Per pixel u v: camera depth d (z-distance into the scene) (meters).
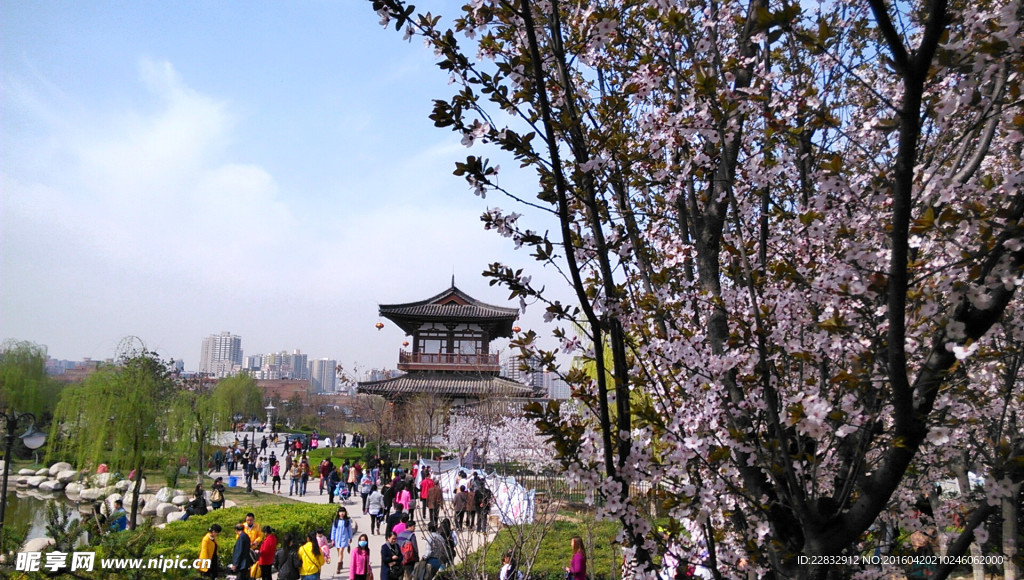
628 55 3.96
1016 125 2.70
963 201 3.03
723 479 3.27
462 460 25.98
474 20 3.37
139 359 22.94
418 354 42.06
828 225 3.54
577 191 3.16
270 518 18.03
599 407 3.11
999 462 3.20
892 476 2.67
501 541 12.66
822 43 2.47
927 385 2.60
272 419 80.12
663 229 4.53
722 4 4.11
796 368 4.30
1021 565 4.23
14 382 36.75
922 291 2.82
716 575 3.38
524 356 3.53
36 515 23.80
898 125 2.76
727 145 3.81
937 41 2.11
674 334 3.68
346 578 15.09
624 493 3.06
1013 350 3.54
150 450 22.80
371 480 23.98
